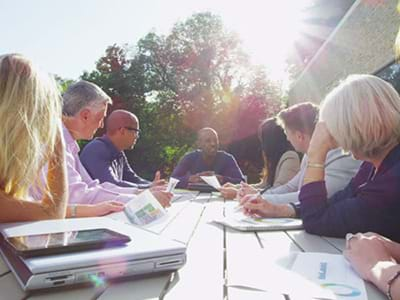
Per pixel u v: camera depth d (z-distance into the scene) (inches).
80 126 106.3
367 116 52.5
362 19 217.2
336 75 273.6
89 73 643.5
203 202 103.3
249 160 534.0
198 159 183.5
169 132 619.5
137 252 34.2
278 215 73.4
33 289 30.7
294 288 33.1
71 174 86.4
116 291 31.8
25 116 52.5
